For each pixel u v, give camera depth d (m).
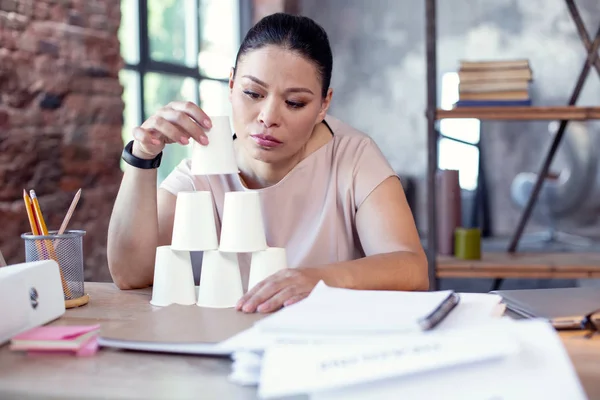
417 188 5.85
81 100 3.07
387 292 0.94
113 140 3.26
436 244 2.54
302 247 1.49
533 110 2.38
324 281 1.07
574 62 5.54
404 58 5.82
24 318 0.94
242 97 1.30
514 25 5.61
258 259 1.11
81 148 3.07
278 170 1.47
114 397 0.69
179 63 4.52
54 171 2.93
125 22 3.98
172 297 1.14
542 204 5.48
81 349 0.84
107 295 1.27
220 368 0.78
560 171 5.47
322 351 0.68
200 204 1.11
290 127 1.29
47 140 2.90
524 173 5.66
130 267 1.33
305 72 1.26
